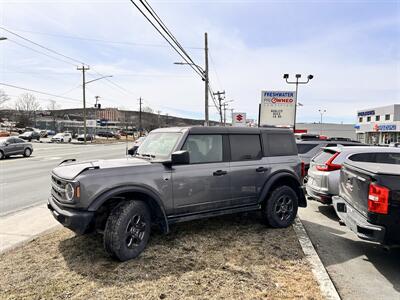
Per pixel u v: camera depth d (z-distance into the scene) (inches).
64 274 135.1
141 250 155.4
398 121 1648.6
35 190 354.9
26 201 297.6
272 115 800.9
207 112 818.2
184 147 175.0
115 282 128.1
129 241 150.6
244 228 205.2
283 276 137.3
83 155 893.8
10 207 272.4
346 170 182.1
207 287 125.8
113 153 989.2
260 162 203.2
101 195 143.7
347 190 178.1
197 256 156.7
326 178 248.7
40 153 971.3
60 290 121.6
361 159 248.1
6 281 129.0
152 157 180.2
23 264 145.9
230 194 188.7
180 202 169.2
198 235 188.9
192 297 118.0
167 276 134.3
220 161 186.9
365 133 2049.7
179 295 119.4
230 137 194.4
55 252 160.1
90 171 145.3
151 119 4067.4
